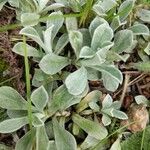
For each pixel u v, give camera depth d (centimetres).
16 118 13
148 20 15
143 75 15
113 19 14
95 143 13
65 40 14
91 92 14
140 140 14
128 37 14
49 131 13
